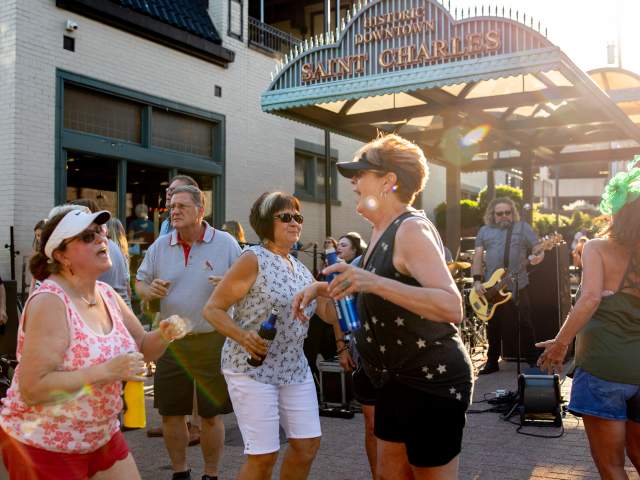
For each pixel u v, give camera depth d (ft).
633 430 10.89
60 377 8.38
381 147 9.29
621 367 10.46
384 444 9.30
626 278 10.59
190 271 15.48
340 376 21.44
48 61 32.99
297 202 12.64
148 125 38.88
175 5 41.78
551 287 30.09
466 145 45.19
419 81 27.89
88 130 35.73
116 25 36.50
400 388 8.95
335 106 35.96
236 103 45.50
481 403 22.90
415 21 27.96
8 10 31.63
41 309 8.59
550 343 11.13
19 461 8.79
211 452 14.76
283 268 12.23
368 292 8.44
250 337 11.37
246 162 46.42
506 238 26.81
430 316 8.20
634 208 10.52
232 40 45.01
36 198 32.24
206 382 14.75
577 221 64.64
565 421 20.54
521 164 47.06
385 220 9.30
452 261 29.66
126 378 8.54
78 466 8.91
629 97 35.42
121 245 19.49
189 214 15.49
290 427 12.02
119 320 9.55
